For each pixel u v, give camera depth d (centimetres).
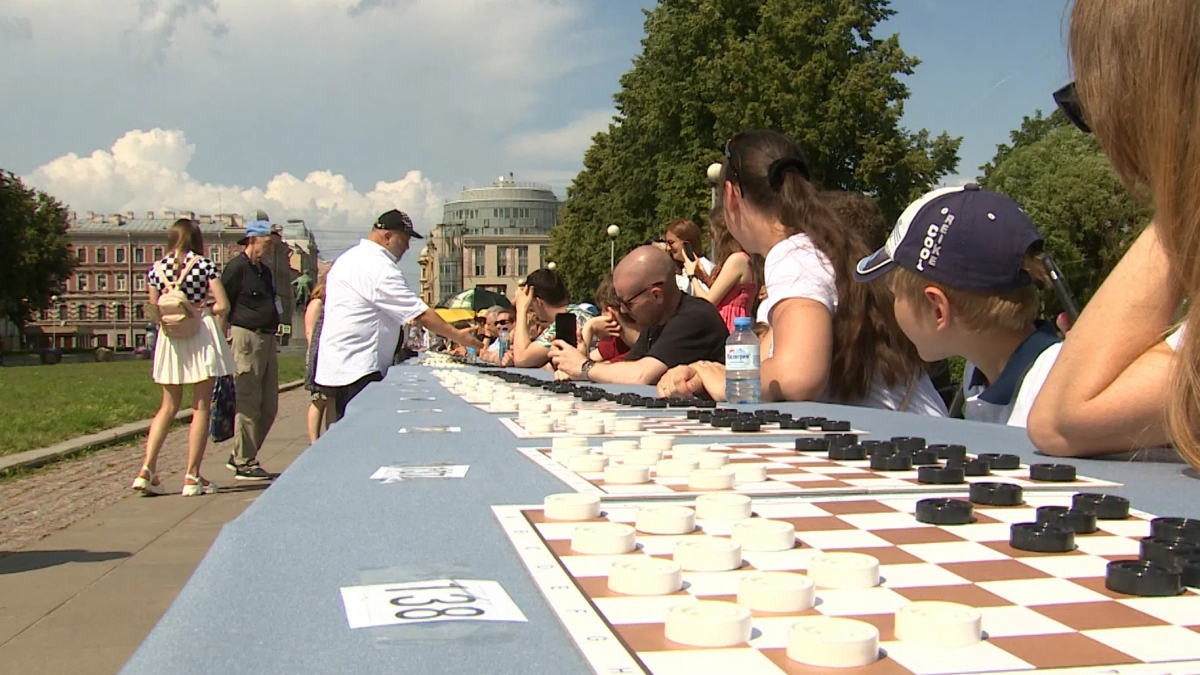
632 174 3525
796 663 67
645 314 538
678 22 3055
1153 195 142
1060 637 75
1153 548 95
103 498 654
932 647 71
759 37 2831
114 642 336
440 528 118
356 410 319
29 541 512
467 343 671
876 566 92
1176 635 76
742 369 344
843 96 2770
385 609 82
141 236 11562
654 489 150
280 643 72
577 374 541
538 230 13525
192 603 83
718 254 597
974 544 110
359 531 116
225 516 584
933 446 182
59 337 11394
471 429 249
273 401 763
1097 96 147
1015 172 3366
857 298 358
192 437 665
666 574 87
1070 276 2888
